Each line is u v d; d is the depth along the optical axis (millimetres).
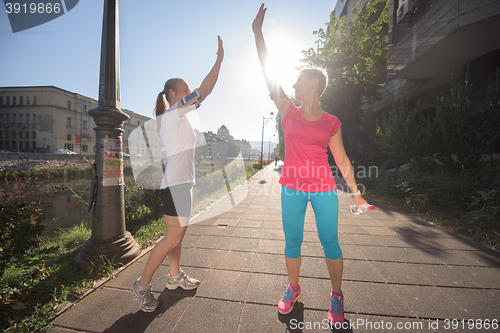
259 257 2766
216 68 1753
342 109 18688
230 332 1561
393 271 2471
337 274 1656
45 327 1589
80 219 5680
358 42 17781
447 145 6230
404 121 7566
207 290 2053
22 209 2268
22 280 1972
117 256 2537
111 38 2645
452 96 6227
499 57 8953
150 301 1777
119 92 2730
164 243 1719
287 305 1741
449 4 7812
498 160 6090
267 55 1712
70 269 2422
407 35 10617
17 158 22906
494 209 4055
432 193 5355
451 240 3506
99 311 1772
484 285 2205
